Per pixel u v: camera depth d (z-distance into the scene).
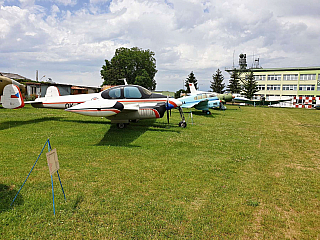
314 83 48.00
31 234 2.71
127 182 4.24
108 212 3.21
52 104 11.62
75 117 13.10
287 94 50.78
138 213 3.21
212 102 18.80
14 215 3.05
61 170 4.73
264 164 5.58
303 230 2.95
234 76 49.88
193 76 55.50
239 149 6.99
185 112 20.25
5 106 10.09
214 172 4.89
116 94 10.41
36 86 30.70
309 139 9.01
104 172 4.69
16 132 8.49
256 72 53.19
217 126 11.81
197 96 19.73
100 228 2.84
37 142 7.09
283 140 8.69
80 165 5.06
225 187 4.16
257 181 4.48
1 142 6.95
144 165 5.19
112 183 4.17
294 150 7.14
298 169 5.31
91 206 3.35
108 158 5.62
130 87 10.43
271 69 51.62
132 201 3.54
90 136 8.19
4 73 40.62
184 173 4.77
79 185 4.03
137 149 6.55
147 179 4.39
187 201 3.59
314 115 20.83
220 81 53.47
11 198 3.49
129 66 52.59
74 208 3.28
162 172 4.79
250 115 19.22
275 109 29.41
